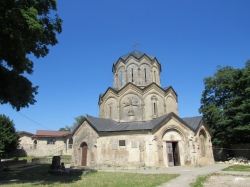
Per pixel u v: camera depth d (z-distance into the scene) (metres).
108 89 33.50
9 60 17.64
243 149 35.94
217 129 38.97
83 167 27.47
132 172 21.62
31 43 17.23
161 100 31.95
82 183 15.26
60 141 56.75
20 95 21.97
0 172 23.38
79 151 29.25
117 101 32.16
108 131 27.56
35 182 16.09
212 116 38.41
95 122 29.45
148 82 33.72
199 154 28.28
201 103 43.78
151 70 34.44
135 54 35.47
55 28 20.55
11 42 15.38
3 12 14.65
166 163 26.11
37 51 20.88
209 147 30.83
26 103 23.22
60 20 20.48
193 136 28.03
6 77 20.59
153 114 30.66
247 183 14.77
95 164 27.11
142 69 34.03
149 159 25.28
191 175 18.31
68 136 57.00
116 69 35.88
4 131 46.19
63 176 19.44
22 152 51.62
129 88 32.09
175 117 28.12
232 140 36.44
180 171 21.72
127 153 26.19
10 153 50.38
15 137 47.44
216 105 40.81
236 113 34.97
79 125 30.16
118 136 27.20
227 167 25.05
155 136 26.23
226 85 38.91
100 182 15.48
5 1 14.57
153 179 16.33
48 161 38.00
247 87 33.44
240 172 20.16
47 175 20.34
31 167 28.94
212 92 42.34
